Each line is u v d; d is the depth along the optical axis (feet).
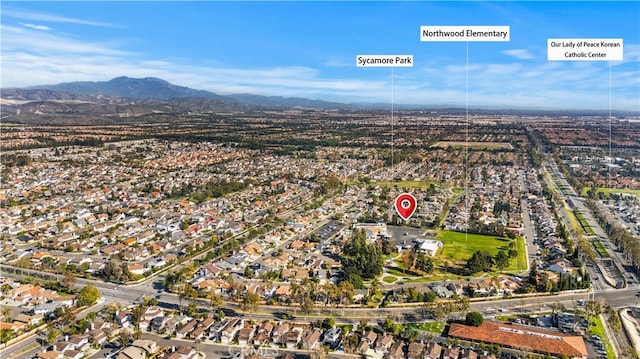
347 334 613.93
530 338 584.81
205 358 563.89
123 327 630.33
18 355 568.41
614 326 629.51
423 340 599.57
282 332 609.42
